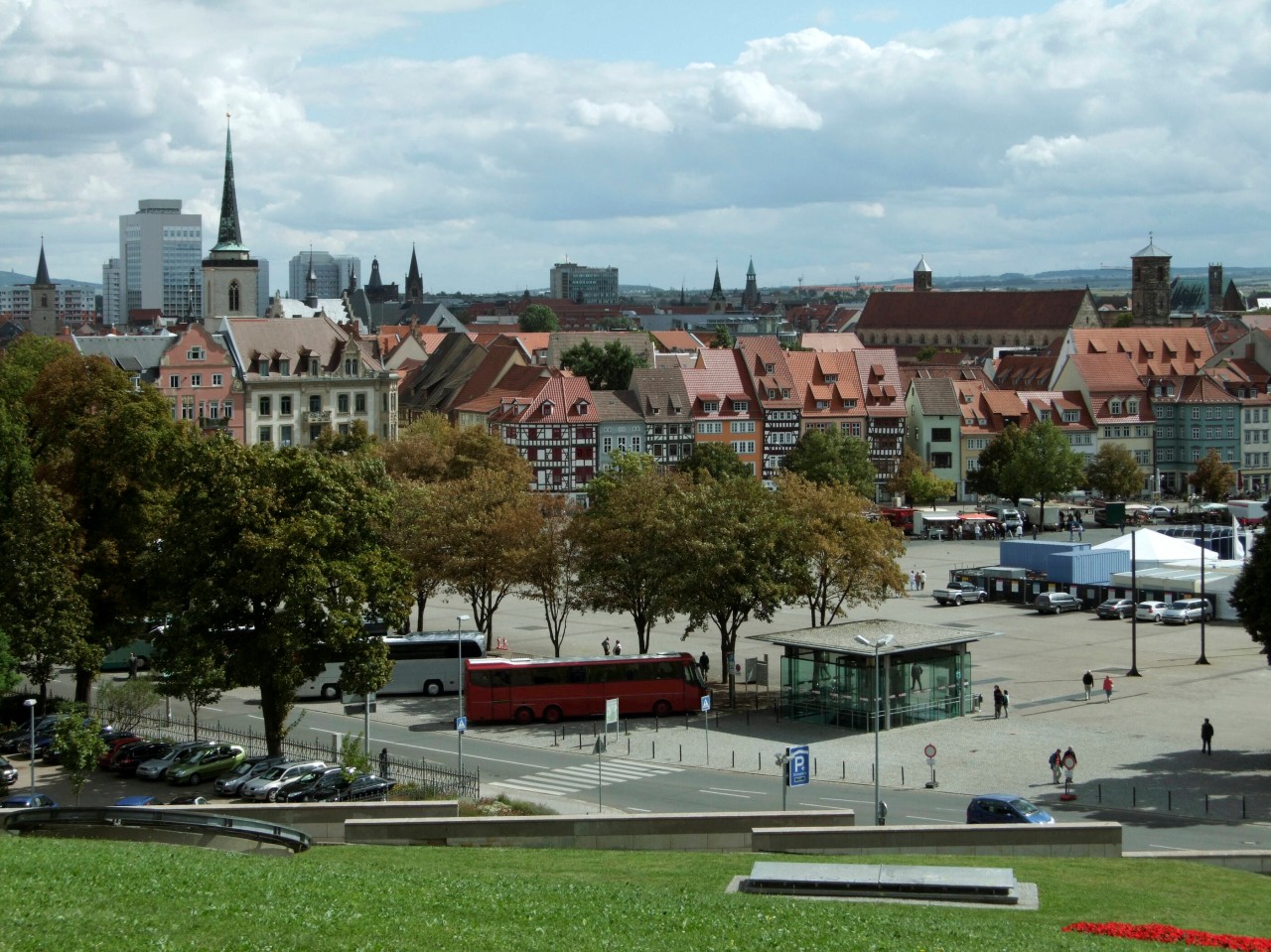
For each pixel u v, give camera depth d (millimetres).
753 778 95125
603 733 107938
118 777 97562
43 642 103938
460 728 93438
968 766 96688
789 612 161750
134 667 130500
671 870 62344
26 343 186375
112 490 114625
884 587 127750
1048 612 159875
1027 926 52844
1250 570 100500
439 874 58281
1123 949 49625
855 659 110000
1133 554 126562
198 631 97250
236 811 69062
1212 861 67312
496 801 86625
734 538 119500
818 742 105375
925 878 57781
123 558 114000
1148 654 135625
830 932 50250
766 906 53906
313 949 46906
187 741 103562
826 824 68938
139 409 116750
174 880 53688
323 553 99562
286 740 105312
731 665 123312
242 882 54000
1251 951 51156
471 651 126250
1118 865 65125
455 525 134000
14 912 48625
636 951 47812
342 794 87438
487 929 49656
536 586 132375
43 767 100188
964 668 112688
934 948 48688
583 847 68500
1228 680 123500
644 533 125875
